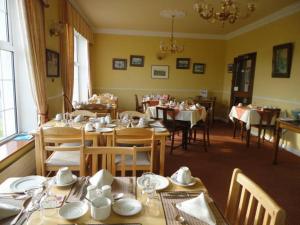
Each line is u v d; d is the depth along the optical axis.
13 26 2.55
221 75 7.28
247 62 5.86
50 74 3.27
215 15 3.25
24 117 2.79
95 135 2.45
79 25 4.71
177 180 1.38
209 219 1.01
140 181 1.36
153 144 2.10
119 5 4.51
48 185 1.28
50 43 3.30
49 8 3.22
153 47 6.93
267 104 5.02
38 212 1.03
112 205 1.10
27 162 2.52
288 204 2.43
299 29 4.09
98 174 1.33
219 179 2.96
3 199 1.15
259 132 4.30
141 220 1.01
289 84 4.33
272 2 4.09
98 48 6.79
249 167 3.40
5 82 2.54
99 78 6.93
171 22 5.76
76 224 0.96
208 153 3.97
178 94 7.24
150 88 7.11
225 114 7.15
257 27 5.44
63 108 3.90
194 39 7.03
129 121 3.00
